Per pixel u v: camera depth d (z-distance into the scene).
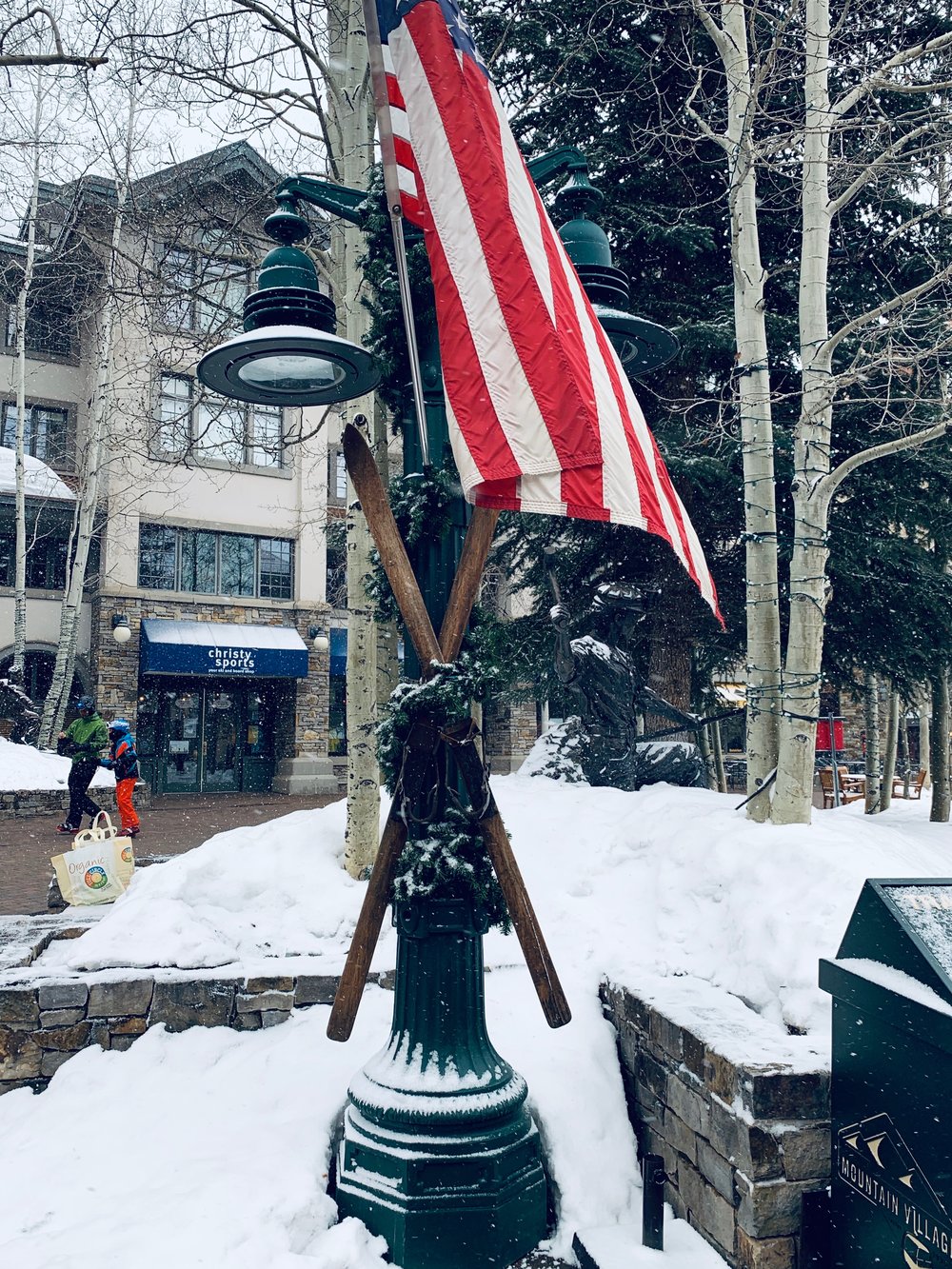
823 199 6.48
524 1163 3.90
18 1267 3.29
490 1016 4.93
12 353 20.56
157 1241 3.40
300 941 5.74
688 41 10.49
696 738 14.83
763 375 6.79
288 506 23.67
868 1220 3.03
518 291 3.56
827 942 4.28
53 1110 4.54
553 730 9.05
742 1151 3.41
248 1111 4.46
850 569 10.55
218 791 23.20
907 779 18.75
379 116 3.51
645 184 11.59
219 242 10.23
